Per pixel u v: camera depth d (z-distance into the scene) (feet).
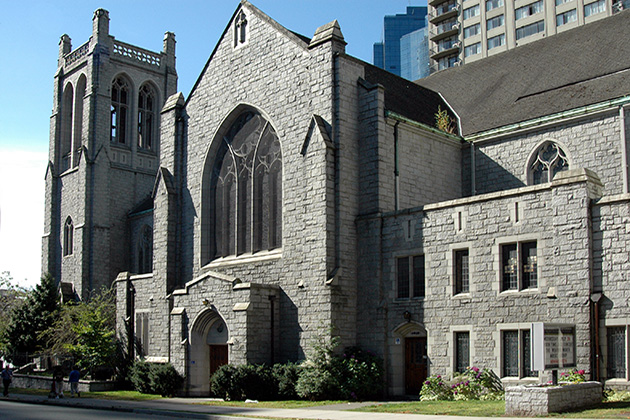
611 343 80.89
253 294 109.50
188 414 84.58
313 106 113.50
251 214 123.75
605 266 82.02
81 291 198.29
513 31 310.24
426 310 99.86
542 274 87.56
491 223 93.91
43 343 183.52
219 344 118.21
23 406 106.32
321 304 105.91
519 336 89.10
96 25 217.56
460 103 144.97
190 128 138.31
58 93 230.48
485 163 123.54
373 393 100.37
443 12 354.13
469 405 80.12
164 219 135.74
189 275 132.57
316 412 80.38
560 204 86.22
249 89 126.31
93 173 206.49
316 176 109.50
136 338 138.72
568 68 132.05
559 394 68.49
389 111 111.65
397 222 105.09
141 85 227.20
